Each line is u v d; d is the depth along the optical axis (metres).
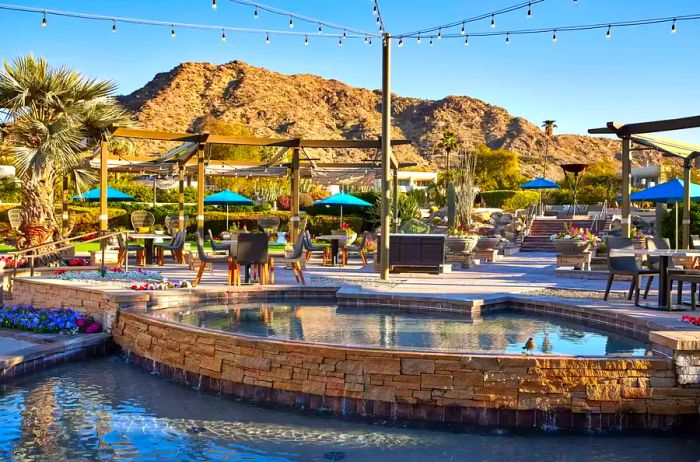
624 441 5.64
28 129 12.78
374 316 9.35
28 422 6.00
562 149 171.50
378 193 31.27
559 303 9.30
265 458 5.23
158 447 5.45
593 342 7.36
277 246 22.39
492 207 43.91
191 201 35.19
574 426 5.93
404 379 6.17
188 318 8.98
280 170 20.53
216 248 13.00
